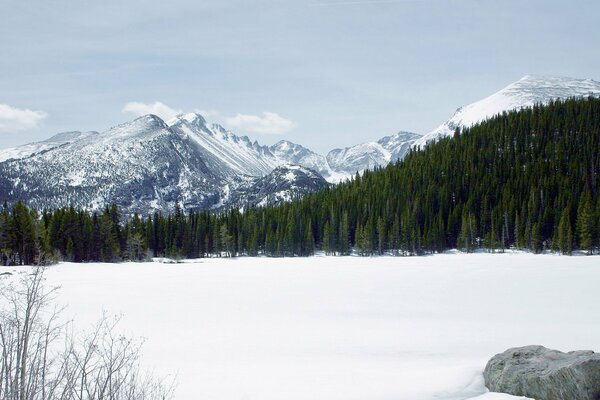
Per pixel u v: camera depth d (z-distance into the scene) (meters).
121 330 23.73
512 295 39.06
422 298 38.09
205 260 108.56
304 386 12.92
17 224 80.81
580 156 134.38
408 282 49.88
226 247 124.88
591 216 100.50
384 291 42.75
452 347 20.11
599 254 100.19
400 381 13.04
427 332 23.91
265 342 21.38
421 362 16.77
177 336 22.73
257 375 14.58
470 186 129.50
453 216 120.44
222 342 21.33
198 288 45.16
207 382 13.45
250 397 11.88
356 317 29.23
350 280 52.88
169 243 122.94
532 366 11.01
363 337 22.66
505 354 12.09
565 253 100.00
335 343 21.20
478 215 123.75
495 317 29.05
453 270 63.38
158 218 127.00
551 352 11.59
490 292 41.06
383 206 125.94
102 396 6.96
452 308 33.00
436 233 114.06
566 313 30.33
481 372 13.01
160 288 45.06
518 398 10.37
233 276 59.03
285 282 51.16
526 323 26.55
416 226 116.69
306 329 25.08
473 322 27.14
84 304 33.66
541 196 117.75
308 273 62.75
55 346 15.18
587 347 19.50
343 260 95.19
